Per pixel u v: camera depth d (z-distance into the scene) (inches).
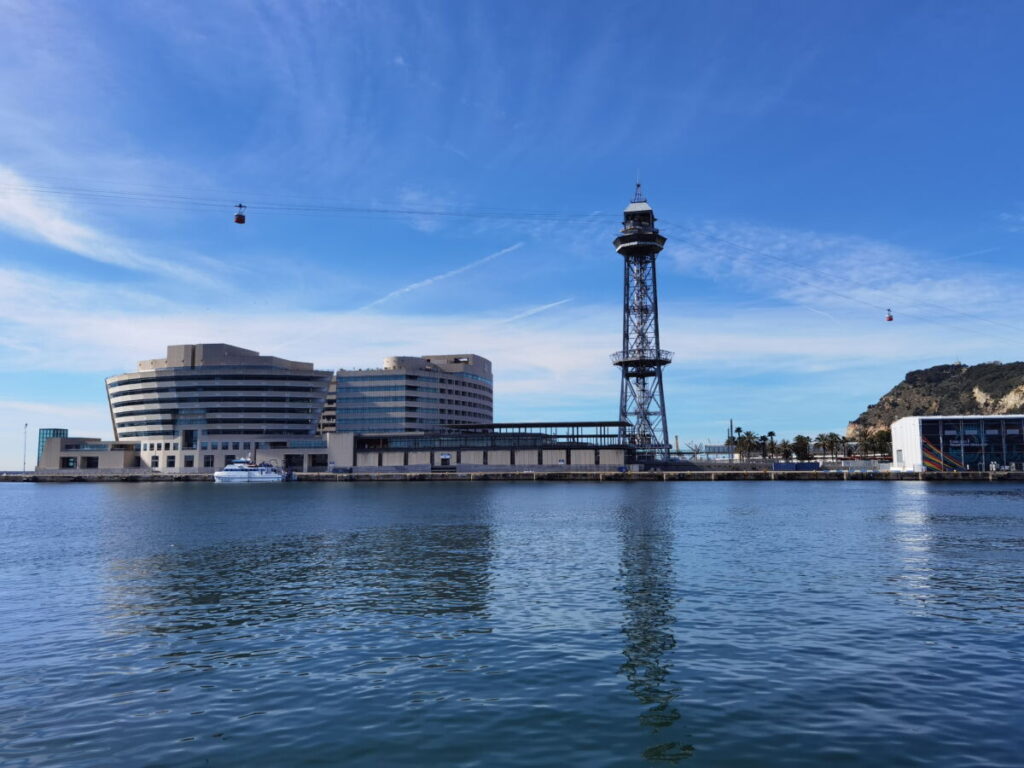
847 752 668.7
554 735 718.5
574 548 2178.9
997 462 7647.6
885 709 776.3
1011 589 1462.8
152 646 1085.8
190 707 815.1
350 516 3543.3
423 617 1258.0
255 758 675.4
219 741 717.3
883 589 1465.3
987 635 1084.5
